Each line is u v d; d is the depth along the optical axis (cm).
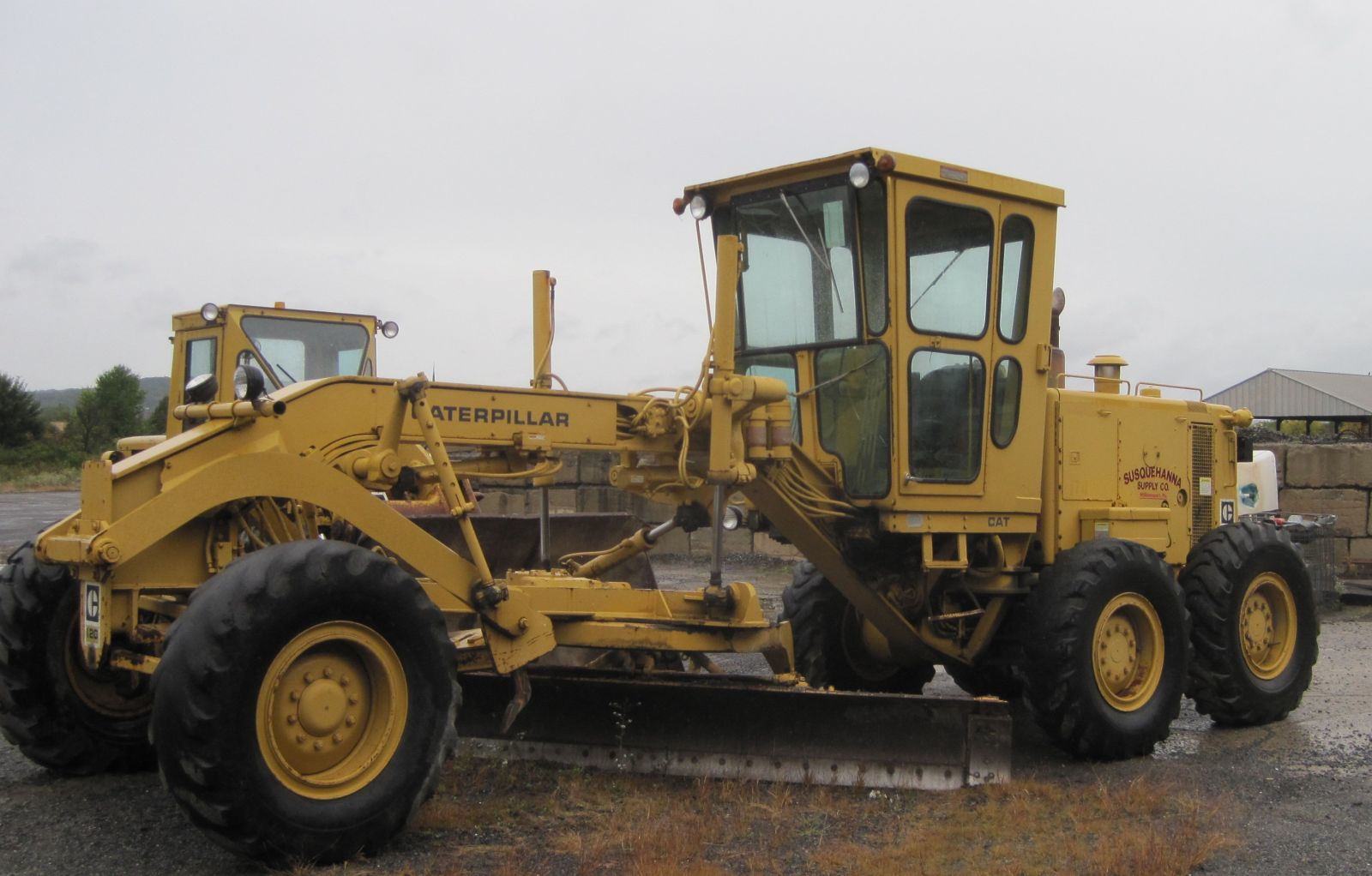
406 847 462
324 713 444
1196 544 769
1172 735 713
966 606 691
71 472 4656
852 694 548
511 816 500
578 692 575
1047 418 693
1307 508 1449
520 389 543
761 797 530
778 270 664
